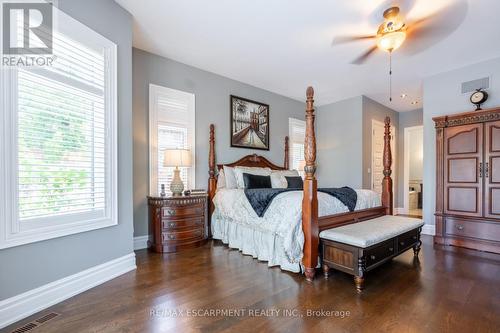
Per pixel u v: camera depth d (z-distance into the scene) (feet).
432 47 10.40
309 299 6.44
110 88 7.66
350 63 12.13
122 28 8.09
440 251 10.67
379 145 18.92
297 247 8.13
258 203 9.52
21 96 5.58
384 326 5.26
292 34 9.60
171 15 8.45
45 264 5.99
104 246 7.48
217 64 12.50
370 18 8.47
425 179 13.82
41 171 5.95
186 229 10.89
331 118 18.92
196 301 6.31
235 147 14.66
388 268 8.65
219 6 7.95
